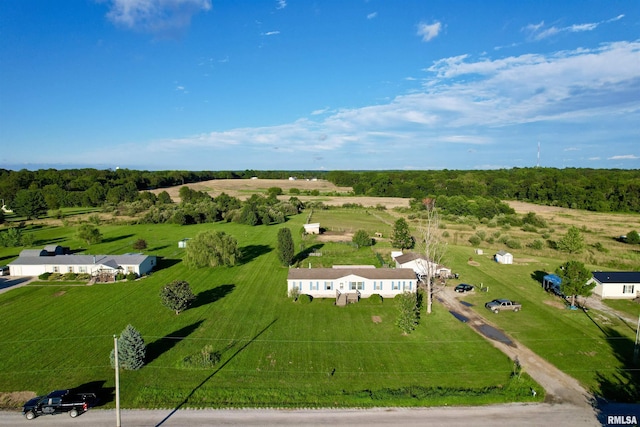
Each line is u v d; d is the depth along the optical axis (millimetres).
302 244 92062
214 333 44250
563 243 84500
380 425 28766
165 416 29641
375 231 109750
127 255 69938
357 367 37094
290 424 28828
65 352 39500
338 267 62594
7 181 176625
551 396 32688
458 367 37312
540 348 41281
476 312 51500
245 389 33219
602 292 56719
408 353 39938
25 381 34312
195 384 33938
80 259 67875
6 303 53719
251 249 87688
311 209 164250
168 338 42875
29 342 41688
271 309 51781
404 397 31781
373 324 47219
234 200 155750
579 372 36531
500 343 42406
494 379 35250
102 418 29453
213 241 71188
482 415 30047
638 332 39031
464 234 107250
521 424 29000
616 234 106250
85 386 33594
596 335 44500
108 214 144375
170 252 85250
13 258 79375
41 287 61000
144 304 53344
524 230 113812
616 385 34438
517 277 67625
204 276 66812
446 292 59750
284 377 35250
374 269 59719
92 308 51812
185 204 146750
